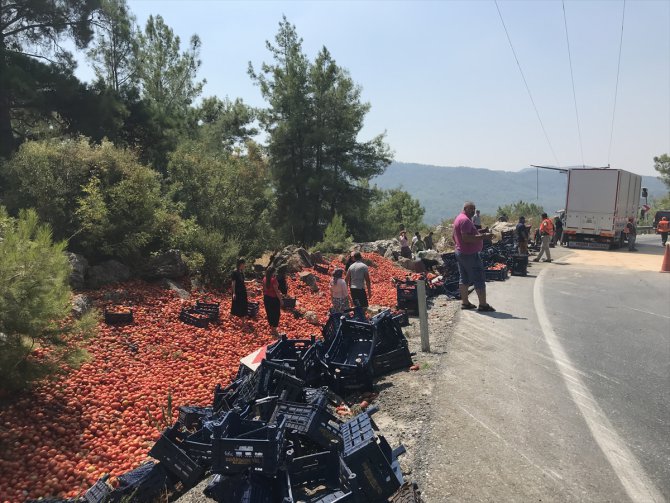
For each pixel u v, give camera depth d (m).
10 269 6.36
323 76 37.75
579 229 29.59
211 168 18.67
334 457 4.55
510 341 9.24
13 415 6.47
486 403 6.41
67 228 12.34
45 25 22.45
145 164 23.45
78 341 7.39
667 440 5.39
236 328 11.21
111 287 11.68
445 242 29.81
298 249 18.36
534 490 4.51
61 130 22.30
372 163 40.06
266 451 4.05
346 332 8.31
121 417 7.12
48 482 5.45
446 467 4.90
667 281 16.92
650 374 7.43
